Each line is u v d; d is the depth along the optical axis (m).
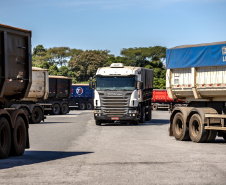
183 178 9.64
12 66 13.88
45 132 23.41
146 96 33.22
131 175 10.05
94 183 9.10
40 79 33.75
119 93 28.62
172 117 19.84
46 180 9.45
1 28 13.16
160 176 9.90
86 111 60.56
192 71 19.23
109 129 25.56
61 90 48.81
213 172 10.42
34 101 33.91
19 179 9.57
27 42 14.73
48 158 13.11
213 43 18.36
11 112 13.66
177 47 20.06
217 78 18.19
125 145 16.72
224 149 15.42
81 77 131.50
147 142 17.97
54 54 158.62
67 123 31.94
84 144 17.19
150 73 35.66
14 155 13.70
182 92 19.92
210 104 19.00
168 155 13.63
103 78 28.91
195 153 14.17
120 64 29.73
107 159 12.76
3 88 13.34
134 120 29.20
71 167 11.27
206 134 17.84
